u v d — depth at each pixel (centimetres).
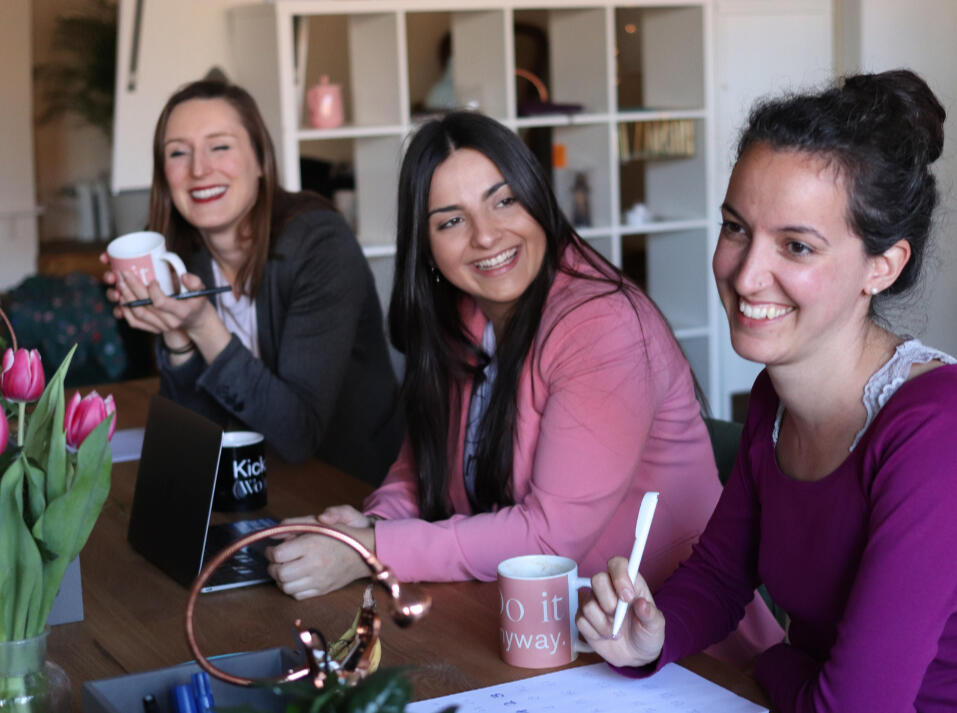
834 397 118
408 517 183
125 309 218
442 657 129
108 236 695
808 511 121
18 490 104
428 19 542
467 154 164
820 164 109
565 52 473
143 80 421
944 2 492
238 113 238
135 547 175
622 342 159
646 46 488
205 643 137
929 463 107
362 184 443
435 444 179
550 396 161
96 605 151
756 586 140
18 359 113
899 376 114
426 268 173
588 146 468
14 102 640
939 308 480
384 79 427
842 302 113
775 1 478
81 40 653
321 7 404
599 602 119
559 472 156
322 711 71
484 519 157
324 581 151
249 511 191
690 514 171
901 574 107
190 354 232
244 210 240
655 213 496
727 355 488
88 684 105
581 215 468
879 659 107
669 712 114
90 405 116
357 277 242
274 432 223
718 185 480
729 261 116
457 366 175
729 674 125
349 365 260
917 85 115
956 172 479
